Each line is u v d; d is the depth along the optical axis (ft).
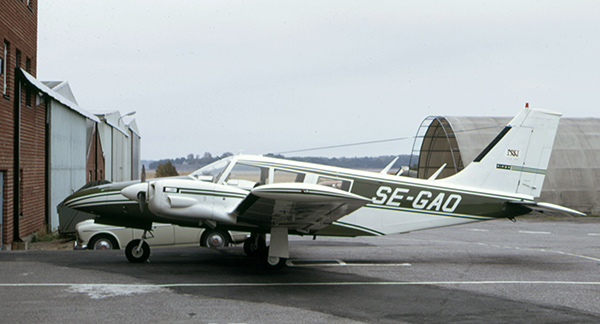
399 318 21.24
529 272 31.65
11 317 20.01
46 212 58.13
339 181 33.81
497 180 36.73
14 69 47.32
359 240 48.88
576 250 42.22
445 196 35.40
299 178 33.37
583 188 86.79
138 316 20.52
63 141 64.49
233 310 21.77
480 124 93.97
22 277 27.25
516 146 37.09
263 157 34.09
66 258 33.78
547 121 37.37
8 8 46.14
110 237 39.70
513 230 62.69
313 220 30.14
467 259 36.55
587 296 25.53
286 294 24.91
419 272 31.24
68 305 21.88
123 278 27.50
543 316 21.89
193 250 38.93
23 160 49.60
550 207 34.99
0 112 43.62
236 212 29.04
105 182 34.73
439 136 104.63
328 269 31.86
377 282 28.19
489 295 25.50
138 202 30.50
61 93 64.39
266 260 30.81
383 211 34.47
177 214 29.76
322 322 20.42
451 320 21.11
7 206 45.50
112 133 113.80
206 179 32.68
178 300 23.17
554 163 88.38
